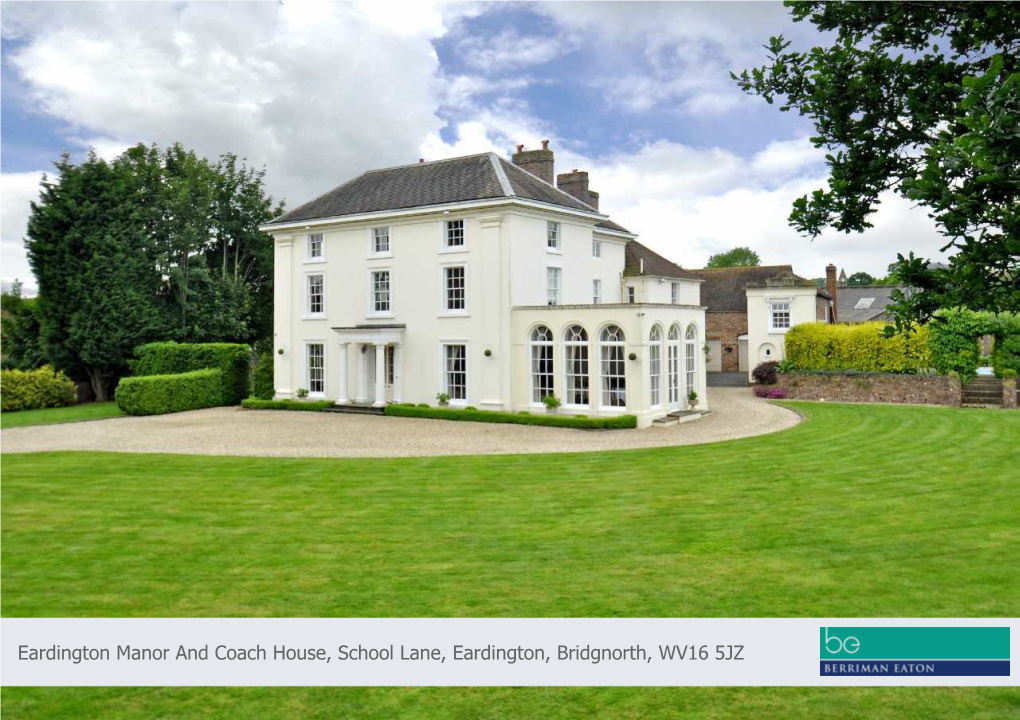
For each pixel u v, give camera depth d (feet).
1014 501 41.16
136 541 35.60
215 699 20.48
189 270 131.75
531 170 113.50
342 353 99.60
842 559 31.19
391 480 50.14
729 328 164.45
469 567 31.07
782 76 17.63
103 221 122.42
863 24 16.35
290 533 36.78
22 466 56.75
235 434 76.38
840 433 67.87
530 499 43.88
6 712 19.89
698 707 19.69
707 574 29.66
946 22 15.92
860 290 186.09
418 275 95.04
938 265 14.03
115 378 129.49
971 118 11.87
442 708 19.88
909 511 39.27
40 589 28.94
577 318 83.71
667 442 67.15
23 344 130.72
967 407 88.02
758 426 75.87
